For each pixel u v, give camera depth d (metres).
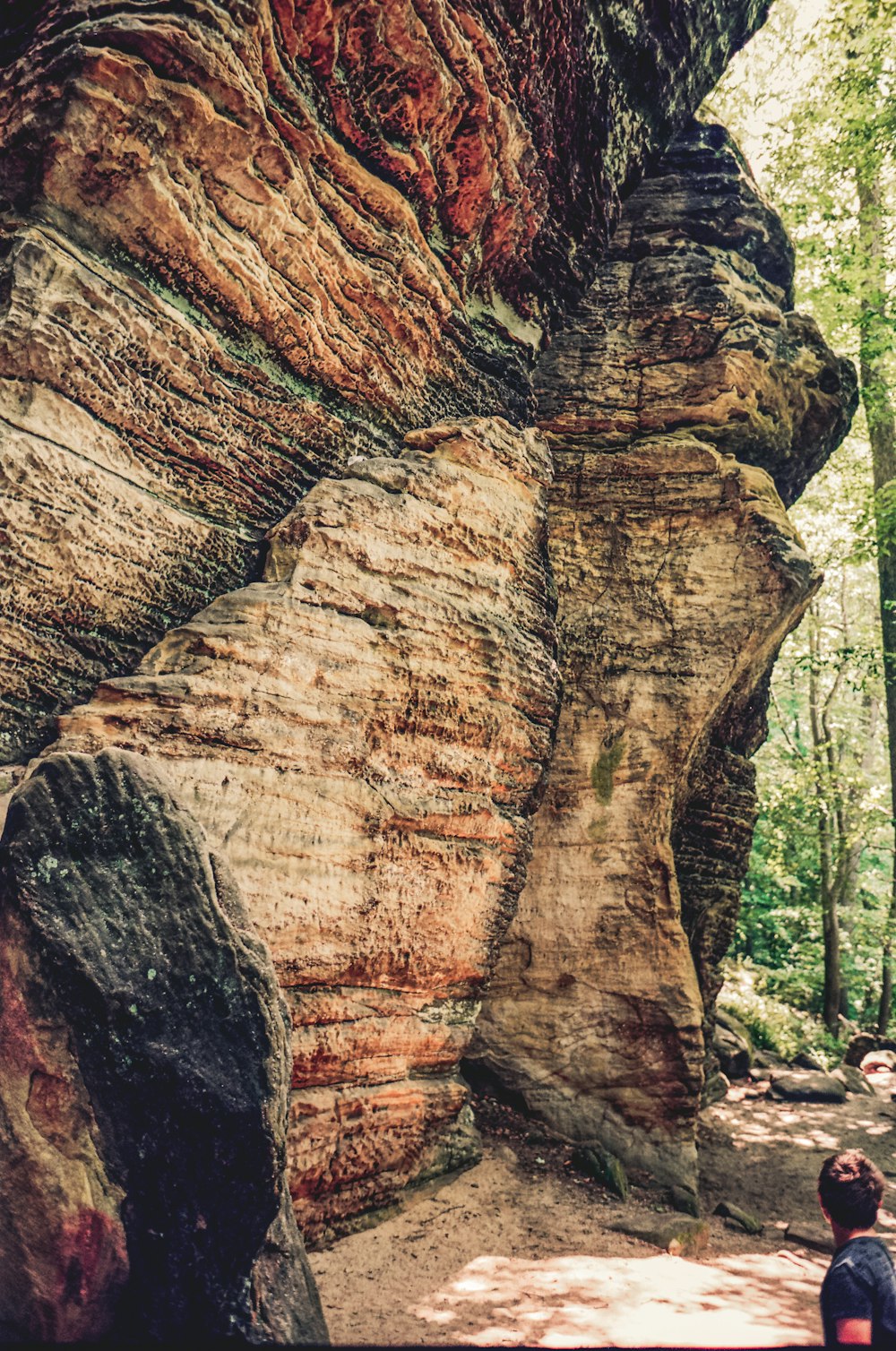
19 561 3.73
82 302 3.84
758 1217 6.66
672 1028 6.80
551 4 5.83
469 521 5.65
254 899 4.10
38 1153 2.65
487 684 5.50
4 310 3.67
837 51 12.48
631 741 7.40
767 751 18.05
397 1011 5.02
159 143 3.97
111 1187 2.69
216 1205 2.77
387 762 4.89
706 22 7.77
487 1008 7.11
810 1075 10.56
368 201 5.23
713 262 8.53
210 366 4.53
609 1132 6.67
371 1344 3.45
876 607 19.80
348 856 4.59
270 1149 2.81
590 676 7.57
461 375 6.38
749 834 9.00
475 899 5.48
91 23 3.78
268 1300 2.86
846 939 16.36
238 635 4.17
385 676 4.85
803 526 16.89
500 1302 4.03
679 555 7.79
